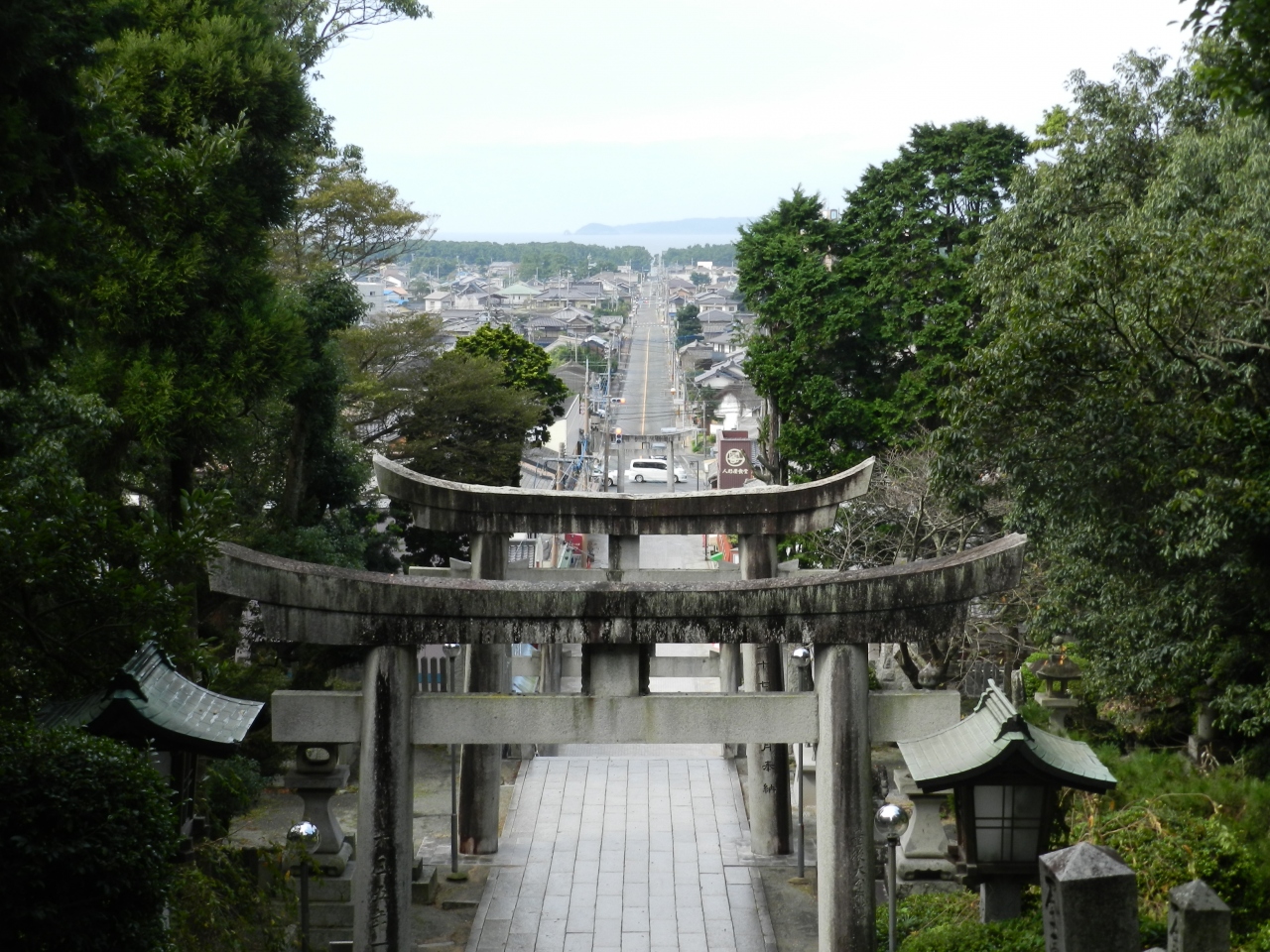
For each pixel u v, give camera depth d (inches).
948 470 911.0
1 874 424.8
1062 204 1253.7
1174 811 645.9
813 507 916.0
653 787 1061.1
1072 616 962.7
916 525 1285.7
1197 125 1209.4
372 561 1552.7
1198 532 776.9
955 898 700.0
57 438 700.0
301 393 1202.6
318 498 1374.3
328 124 1360.7
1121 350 824.3
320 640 608.1
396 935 618.2
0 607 592.7
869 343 1859.0
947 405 969.5
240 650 1195.3
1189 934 387.2
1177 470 811.4
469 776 913.5
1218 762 901.8
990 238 1317.7
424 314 2064.5
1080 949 387.5
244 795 706.2
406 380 1964.8
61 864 433.7
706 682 1549.0
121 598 597.6
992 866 575.5
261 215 996.6
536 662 1291.8
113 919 444.1
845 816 624.4
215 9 977.5
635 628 619.8
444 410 1939.0
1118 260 813.2
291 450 1234.0
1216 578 820.6
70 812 439.2
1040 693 1082.1
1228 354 850.1
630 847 932.0
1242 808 674.2
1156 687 917.2
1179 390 829.8
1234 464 771.4
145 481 1058.7
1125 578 880.9
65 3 582.6
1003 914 585.0
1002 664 1255.5
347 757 1053.8
